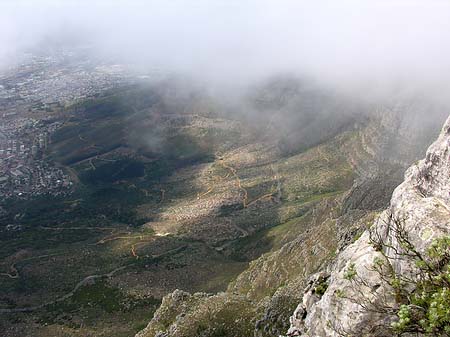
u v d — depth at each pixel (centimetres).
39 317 16612
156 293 18412
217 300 8844
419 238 1991
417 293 1598
